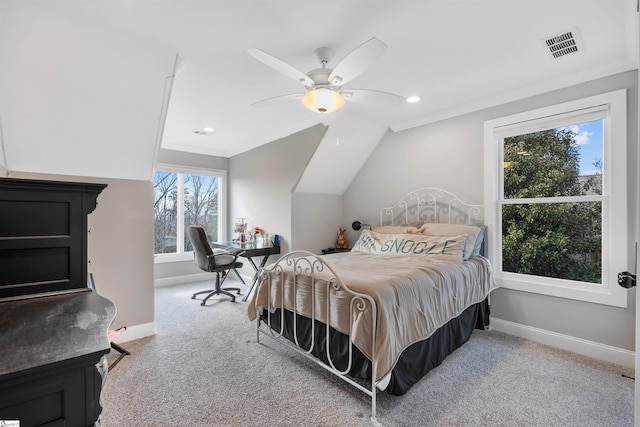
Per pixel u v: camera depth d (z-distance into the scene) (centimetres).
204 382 197
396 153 378
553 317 255
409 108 318
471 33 187
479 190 301
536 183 274
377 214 402
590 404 175
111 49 190
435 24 177
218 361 225
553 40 194
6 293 110
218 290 399
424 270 215
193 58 214
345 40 193
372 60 165
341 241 429
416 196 355
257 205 466
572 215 254
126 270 264
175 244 488
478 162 302
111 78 204
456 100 296
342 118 338
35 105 199
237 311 345
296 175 392
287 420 162
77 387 69
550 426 158
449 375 206
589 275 245
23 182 110
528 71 236
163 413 167
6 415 61
